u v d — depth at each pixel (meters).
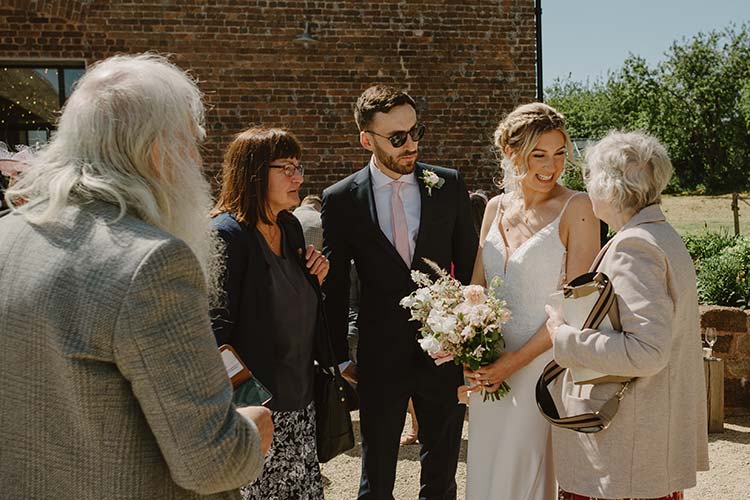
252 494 2.74
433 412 3.41
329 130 9.02
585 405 2.31
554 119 2.87
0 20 8.54
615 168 2.33
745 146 35.00
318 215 4.67
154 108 1.53
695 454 2.32
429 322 2.84
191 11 8.74
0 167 2.70
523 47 9.30
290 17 8.90
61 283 1.39
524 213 3.01
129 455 1.39
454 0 9.17
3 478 1.44
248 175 2.75
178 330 1.39
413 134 3.27
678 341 2.27
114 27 8.66
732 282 6.16
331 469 4.80
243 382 2.08
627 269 2.22
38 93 8.75
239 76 8.85
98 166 1.49
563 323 2.40
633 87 36.09
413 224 3.39
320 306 2.95
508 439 2.94
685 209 29.92
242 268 2.70
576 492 2.38
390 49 9.09
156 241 1.40
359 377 3.41
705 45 35.47
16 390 1.42
